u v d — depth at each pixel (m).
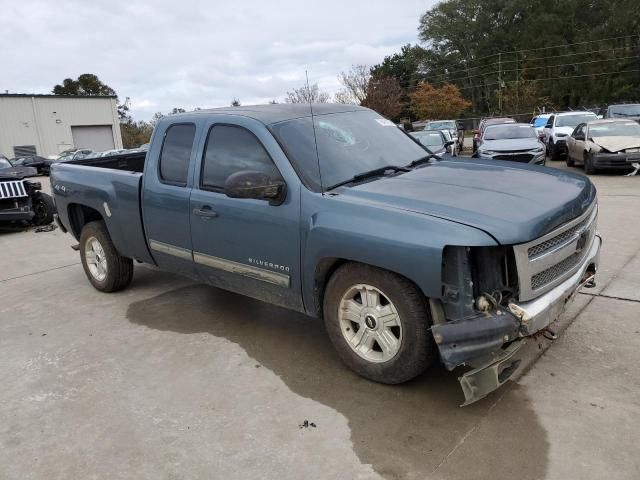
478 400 3.37
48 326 5.18
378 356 3.59
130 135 67.38
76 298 6.00
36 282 6.89
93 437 3.27
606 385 3.44
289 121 4.12
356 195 3.57
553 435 2.98
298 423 3.27
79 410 3.59
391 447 2.98
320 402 3.48
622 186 11.56
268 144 3.93
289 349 4.30
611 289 5.03
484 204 3.27
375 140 4.41
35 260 8.30
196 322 5.00
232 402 3.56
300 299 3.90
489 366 3.04
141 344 4.59
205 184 4.39
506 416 3.18
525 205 3.28
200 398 3.64
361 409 3.37
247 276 4.20
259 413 3.41
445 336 3.01
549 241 3.25
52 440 3.27
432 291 3.07
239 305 5.39
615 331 4.17
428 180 3.80
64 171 6.13
